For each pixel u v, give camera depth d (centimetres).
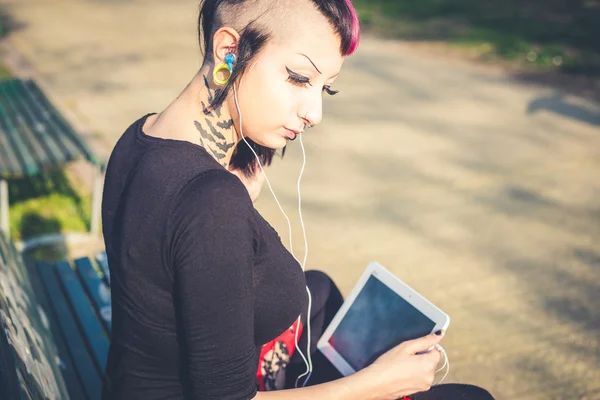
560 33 1061
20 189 467
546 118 677
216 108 138
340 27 131
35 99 517
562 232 440
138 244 128
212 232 122
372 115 675
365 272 196
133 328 138
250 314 129
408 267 393
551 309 352
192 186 124
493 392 287
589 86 786
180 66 841
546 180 524
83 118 629
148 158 132
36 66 819
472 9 1245
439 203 480
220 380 128
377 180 516
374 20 1131
